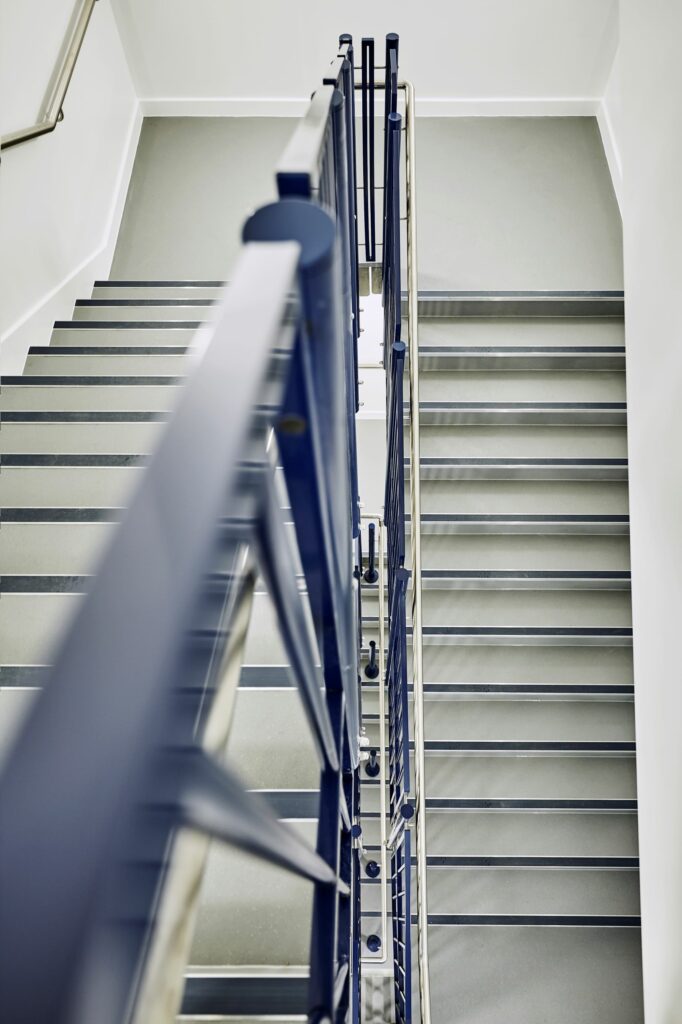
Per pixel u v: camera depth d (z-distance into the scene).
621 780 2.75
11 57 2.88
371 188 3.31
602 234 4.33
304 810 1.34
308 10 4.55
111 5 4.38
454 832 2.69
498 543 3.21
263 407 0.26
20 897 0.12
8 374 2.84
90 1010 0.12
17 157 3.01
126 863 0.13
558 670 2.94
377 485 7.16
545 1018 2.38
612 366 3.57
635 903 2.57
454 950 2.52
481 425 3.46
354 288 2.30
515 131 4.85
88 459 2.04
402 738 2.08
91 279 3.78
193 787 0.20
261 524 0.34
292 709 1.53
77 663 0.16
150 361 2.76
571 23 4.58
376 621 3.95
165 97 4.89
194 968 1.22
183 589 0.17
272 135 4.89
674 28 2.12
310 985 0.81
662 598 2.11
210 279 4.14
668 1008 2.03
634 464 2.39
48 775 0.14
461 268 4.14
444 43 4.68
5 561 1.81
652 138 2.29
